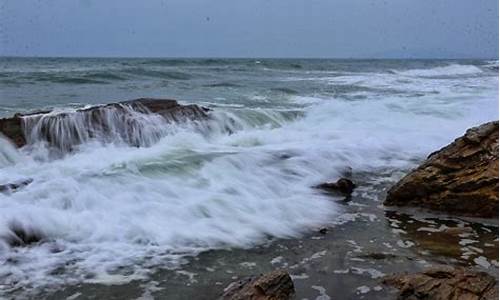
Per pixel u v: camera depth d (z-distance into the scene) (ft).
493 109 53.93
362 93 70.69
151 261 18.15
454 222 22.93
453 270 15.75
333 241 20.40
